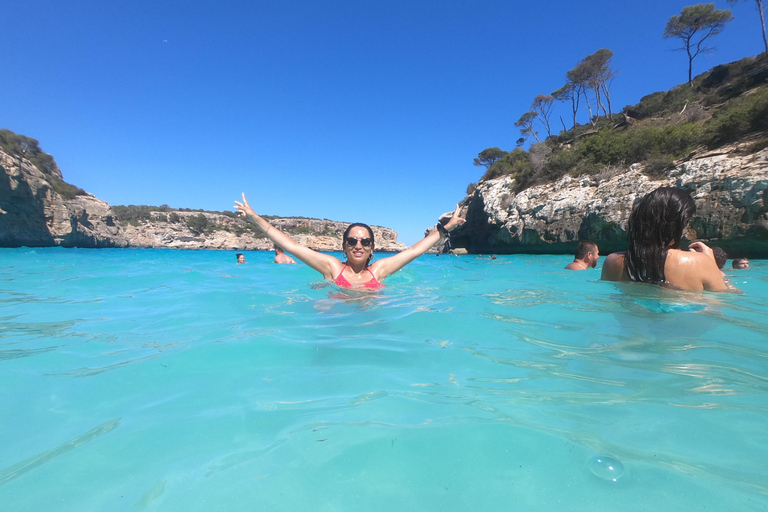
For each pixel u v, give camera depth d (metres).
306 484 0.79
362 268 3.55
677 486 0.76
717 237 10.84
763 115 12.15
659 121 21.19
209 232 82.38
